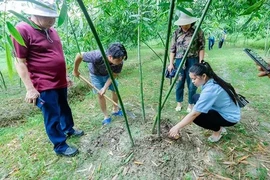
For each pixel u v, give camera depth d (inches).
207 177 71.7
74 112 122.8
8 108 132.4
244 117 108.6
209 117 81.6
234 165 76.3
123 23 113.9
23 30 65.6
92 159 81.9
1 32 48.2
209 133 93.4
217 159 78.9
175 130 77.5
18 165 82.4
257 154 81.2
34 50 69.4
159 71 212.7
